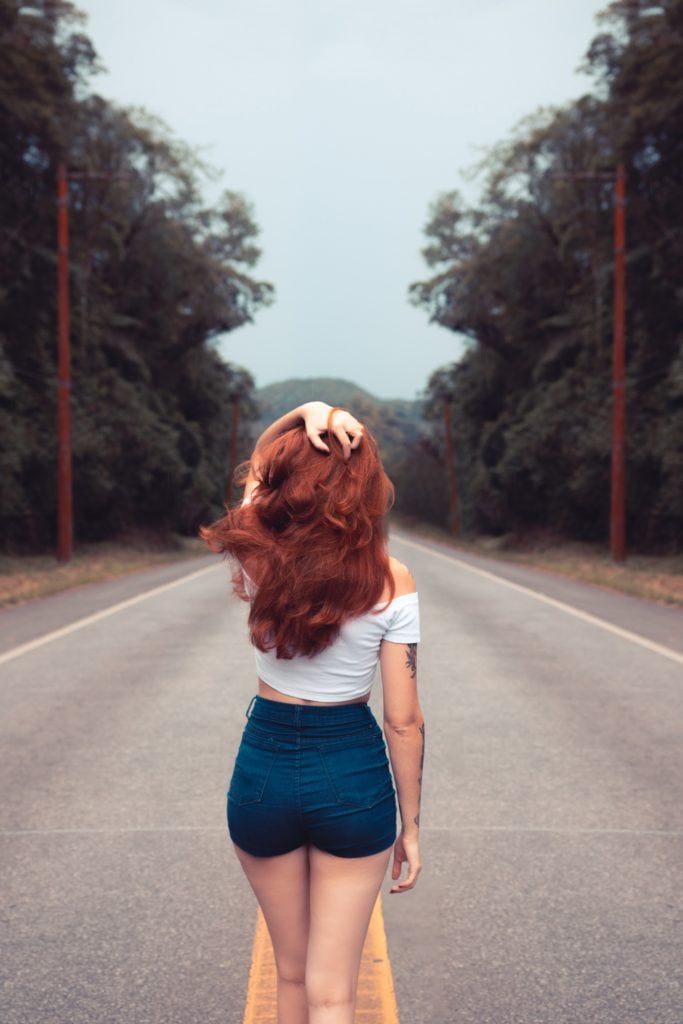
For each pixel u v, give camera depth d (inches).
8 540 1391.5
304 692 96.1
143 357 1971.0
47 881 181.2
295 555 93.0
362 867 97.5
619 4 1291.8
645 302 1427.2
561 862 190.5
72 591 801.6
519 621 554.3
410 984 143.7
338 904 97.2
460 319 2164.1
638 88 1305.4
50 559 1285.7
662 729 296.2
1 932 160.1
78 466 1470.2
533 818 216.2
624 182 1263.5
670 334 1421.0
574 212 1701.5
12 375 1266.0
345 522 93.0
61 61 1337.4
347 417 98.5
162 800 228.2
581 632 508.7
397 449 3565.5
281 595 92.8
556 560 1424.7
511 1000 138.7
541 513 1857.8
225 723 303.9
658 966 148.1
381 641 97.3
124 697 343.0
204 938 158.1
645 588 777.6
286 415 102.9
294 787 95.3
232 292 2311.8
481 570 1021.2
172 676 382.9
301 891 101.1
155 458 1729.8
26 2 1270.9
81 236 1624.0
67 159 1350.9
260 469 100.0
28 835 205.5
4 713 318.0
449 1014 135.2
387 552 97.6
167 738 285.3
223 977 145.5
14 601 693.3
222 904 171.2
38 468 1386.6
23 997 139.4
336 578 92.7
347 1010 97.9
